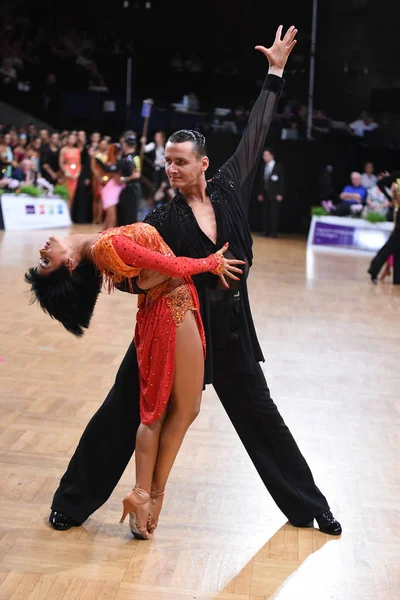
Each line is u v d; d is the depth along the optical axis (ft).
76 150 55.72
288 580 9.50
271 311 26.99
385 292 32.86
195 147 9.86
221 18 69.67
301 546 10.37
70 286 9.59
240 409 10.73
